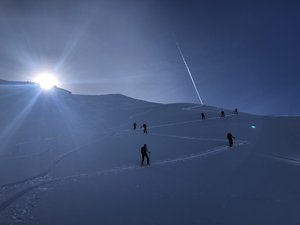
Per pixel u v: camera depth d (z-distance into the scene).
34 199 12.89
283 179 14.57
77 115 59.34
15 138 39.78
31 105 65.69
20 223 10.16
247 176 15.53
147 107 70.81
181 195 12.41
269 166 17.86
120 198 12.36
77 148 29.23
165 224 9.34
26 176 19.39
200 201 11.52
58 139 36.94
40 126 48.25
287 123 40.62
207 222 9.33
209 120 47.28
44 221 10.23
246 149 24.39
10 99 68.75
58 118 55.62
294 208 10.25
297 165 18.06
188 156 22.59
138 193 12.97
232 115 53.53
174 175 16.30
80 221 10.04
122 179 15.77
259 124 40.84
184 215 10.05
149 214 10.31
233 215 9.84
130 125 47.94
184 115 55.34
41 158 26.14
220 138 31.73
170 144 28.80
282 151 23.59
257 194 12.18
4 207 12.31
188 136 33.75
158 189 13.50
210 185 13.95
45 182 16.39
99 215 10.50
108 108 68.88
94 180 15.82
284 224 8.93
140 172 17.44
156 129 40.78
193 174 16.38
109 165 20.97
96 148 28.69
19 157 27.17
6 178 19.19
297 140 28.56
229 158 20.75
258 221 9.24
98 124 50.22
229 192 12.64
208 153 23.11
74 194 13.28
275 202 11.02
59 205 11.86
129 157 23.64
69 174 19.06
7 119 53.19
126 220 9.88
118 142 31.61
